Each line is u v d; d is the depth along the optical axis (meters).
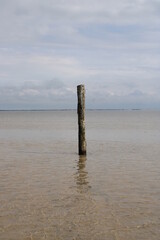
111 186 14.95
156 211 11.47
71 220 10.61
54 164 20.70
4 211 11.39
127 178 16.61
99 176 17.11
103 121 102.81
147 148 29.28
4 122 92.88
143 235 9.47
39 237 9.32
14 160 22.27
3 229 9.86
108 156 24.28
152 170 18.72
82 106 24.11
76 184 15.30
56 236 9.39
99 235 9.47
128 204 12.25
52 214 11.15
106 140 37.41
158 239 9.21
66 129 58.28
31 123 86.31
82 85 23.80
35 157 23.67
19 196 13.22
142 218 10.80
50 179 16.34
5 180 16.02
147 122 92.94
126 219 10.71
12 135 44.62
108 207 11.91
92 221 10.53
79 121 24.42
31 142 34.78
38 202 12.44
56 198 13.00
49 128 61.44
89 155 24.80
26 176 17.00
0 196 13.20
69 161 21.92
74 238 9.27
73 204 12.24
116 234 9.53
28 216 10.94
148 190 14.23
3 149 28.33
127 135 44.56
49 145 31.80
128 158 23.25
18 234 9.52
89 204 12.24
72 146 30.95
